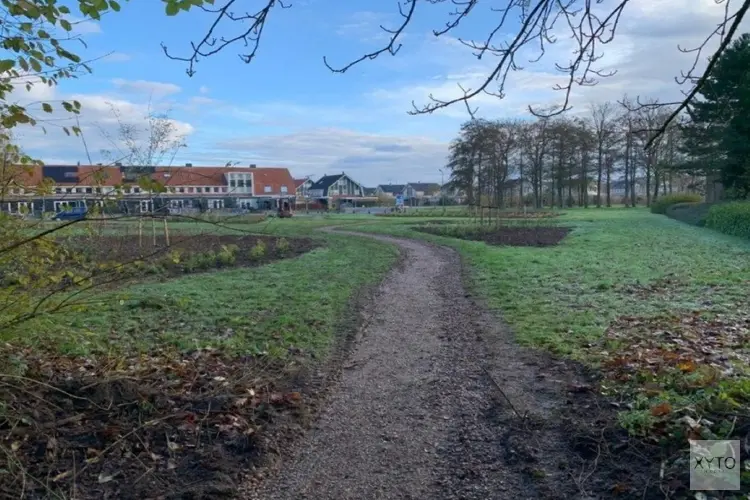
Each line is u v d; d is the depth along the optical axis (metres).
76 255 4.24
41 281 3.89
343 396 5.00
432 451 3.92
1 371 3.97
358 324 7.59
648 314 7.45
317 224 32.03
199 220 3.65
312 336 6.81
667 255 14.48
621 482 3.23
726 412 3.71
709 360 5.17
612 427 3.85
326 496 3.40
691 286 9.48
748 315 7.17
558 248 16.84
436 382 5.29
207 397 4.57
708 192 37.31
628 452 3.53
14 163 3.87
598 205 56.91
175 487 3.39
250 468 3.66
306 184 86.69
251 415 4.36
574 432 3.89
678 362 5.04
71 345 5.77
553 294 9.16
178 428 4.04
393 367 5.81
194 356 5.93
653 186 58.84
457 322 7.71
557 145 54.00
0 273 3.95
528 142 54.16
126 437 3.86
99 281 4.15
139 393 4.43
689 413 3.76
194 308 8.20
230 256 13.41
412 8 3.14
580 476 3.38
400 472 3.65
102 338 6.43
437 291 10.24
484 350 6.25
